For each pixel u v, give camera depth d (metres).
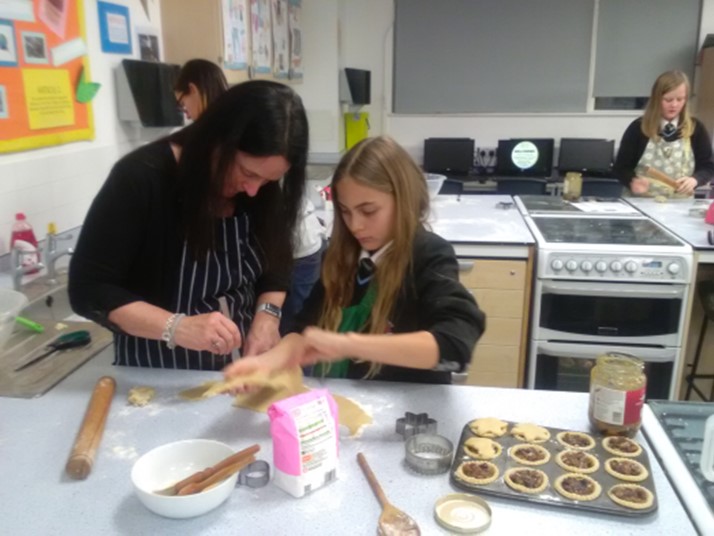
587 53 5.02
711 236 2.44
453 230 2.68
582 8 4.94
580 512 0.91
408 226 1.25
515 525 0.89
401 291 1.29
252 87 1.20
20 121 1.93
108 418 1.17
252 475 0.97
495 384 2.67
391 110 5.37
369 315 1.33
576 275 2.43
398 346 1.10
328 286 1.38
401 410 1.20
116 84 2.44
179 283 1.39
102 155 2.37
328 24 4.39
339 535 0.87
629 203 3.20
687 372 2.85
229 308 1.46
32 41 1.96
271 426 1.01
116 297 1.27
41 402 1.24
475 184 4.87
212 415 1.18
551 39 5.02
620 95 5.08
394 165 1.23
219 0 2.67
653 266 2.38
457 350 1.13
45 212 2.07
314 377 1.37
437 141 5.12
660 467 1.04
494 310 2.59
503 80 5.16
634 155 3.38
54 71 2.07
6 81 1.87
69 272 1.30
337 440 1.01
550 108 5.16
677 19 4.89
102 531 0.87
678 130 3.21
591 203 3.22
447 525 0.87
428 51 5.18
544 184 4.84
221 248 1.41
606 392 1.10
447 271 1.26
